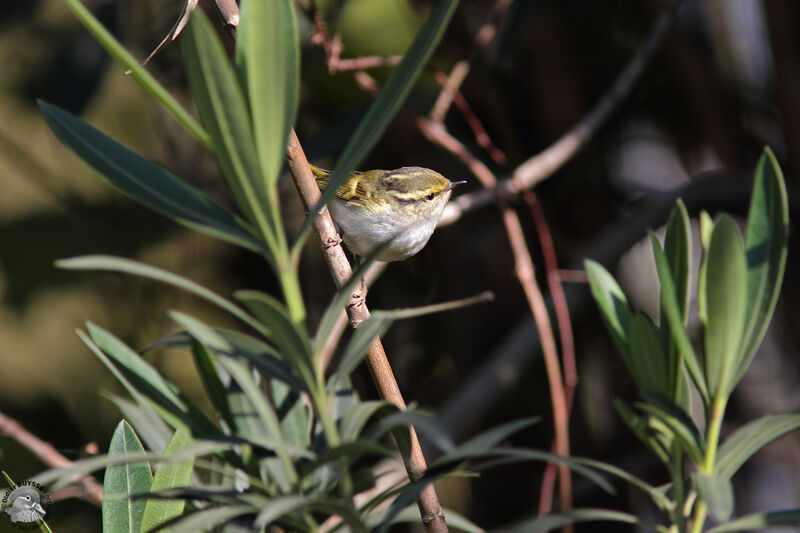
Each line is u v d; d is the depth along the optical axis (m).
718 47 10.68
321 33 7.59
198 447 3.04
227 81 2.70
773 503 10.12
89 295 12.34
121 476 3.72
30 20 10.72
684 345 3.72
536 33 10.75
